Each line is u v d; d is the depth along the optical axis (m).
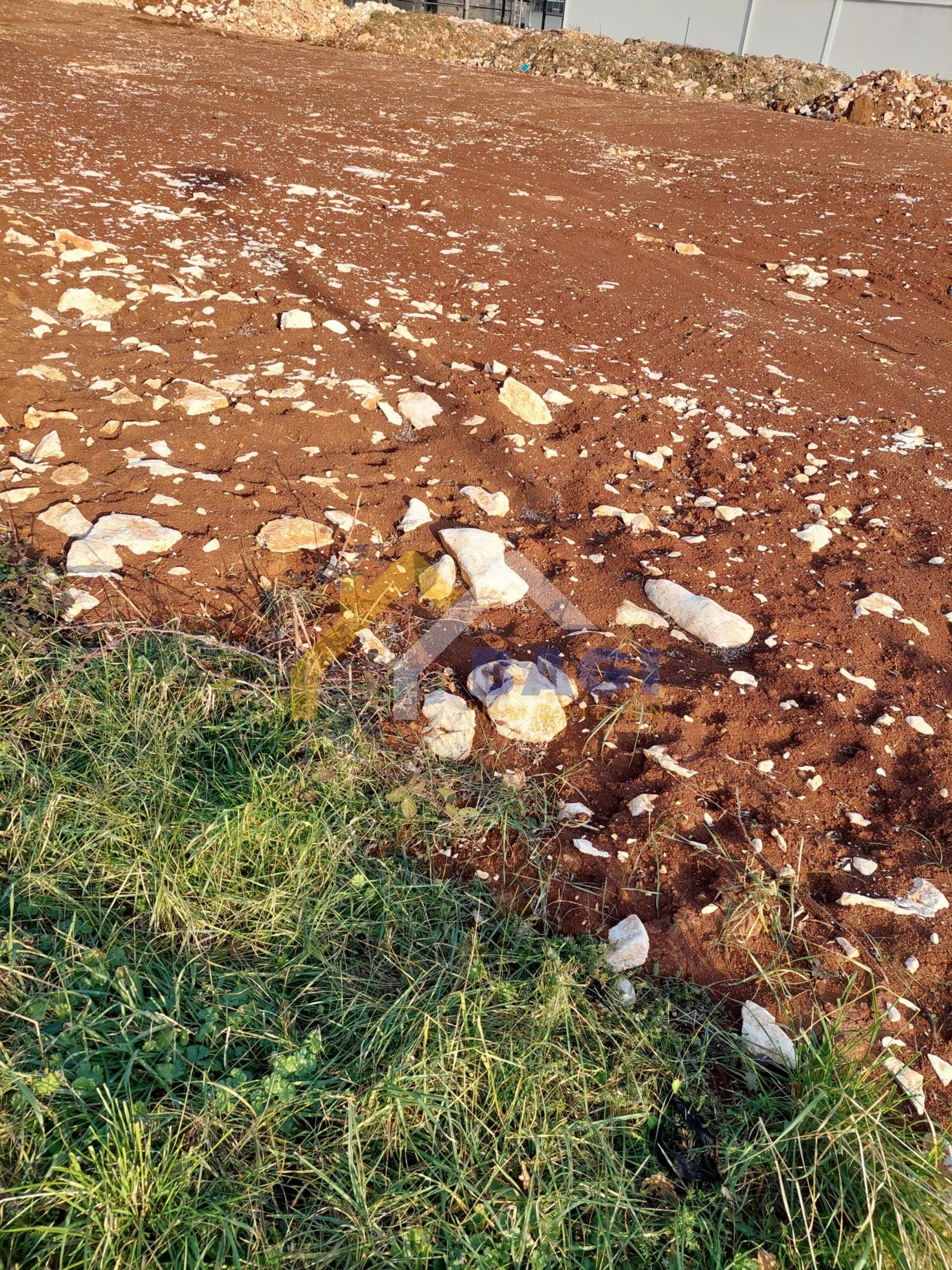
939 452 4.65
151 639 2.80
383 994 2.01
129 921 2.06
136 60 13.54
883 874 2.40
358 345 4.80
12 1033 1.79
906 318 6.61
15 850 2.15
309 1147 1.71
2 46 12.75
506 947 2.16
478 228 7.15
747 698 2.95
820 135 13.94
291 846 2.27
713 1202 1.74
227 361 4.42
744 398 5.00
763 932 2.25
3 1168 1.59
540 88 16.55
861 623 3.32
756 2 24.47
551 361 5.00
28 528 3.15
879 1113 1.82
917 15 22.45
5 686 2.55
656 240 7.55
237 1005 1.92
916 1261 1.63
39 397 3.85
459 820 2.42
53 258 4.96
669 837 2.46
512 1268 1.59
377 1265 1.57
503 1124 1.77
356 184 7.77
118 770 2.38
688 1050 1.99
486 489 3.87
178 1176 1.61
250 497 3.51
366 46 20.25
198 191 6.77
